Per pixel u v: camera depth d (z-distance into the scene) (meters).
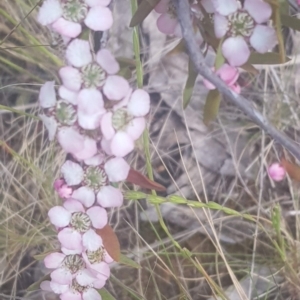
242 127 0.31
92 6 0.16
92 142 0.16
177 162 0.32
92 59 0.15
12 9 0.30
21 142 0.31
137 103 0.16
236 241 0.31
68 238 0.18
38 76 0.31
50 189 0.30
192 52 0.15
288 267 0.28
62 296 0.20
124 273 0.31
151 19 0.31
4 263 0.30
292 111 0.30
